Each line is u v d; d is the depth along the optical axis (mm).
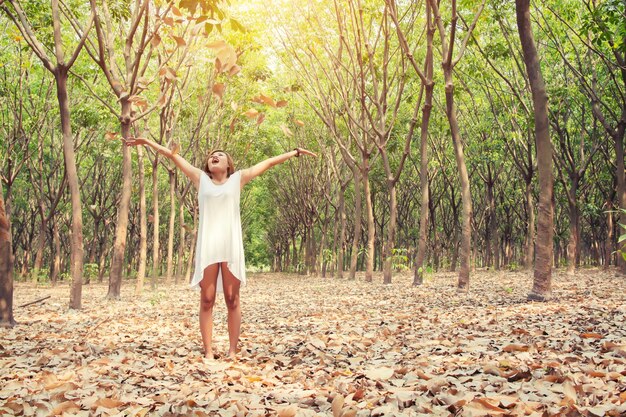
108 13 15477
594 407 3244
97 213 35375
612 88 22656
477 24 20500
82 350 6465
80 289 12906
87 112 22672
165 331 8609
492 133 28609
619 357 4961
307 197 41469
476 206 41875
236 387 4414
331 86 23016
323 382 4559
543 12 21453
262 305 14008
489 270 33781
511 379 4250
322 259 35969
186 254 46375
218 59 5344
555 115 25281
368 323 8805
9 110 25984
